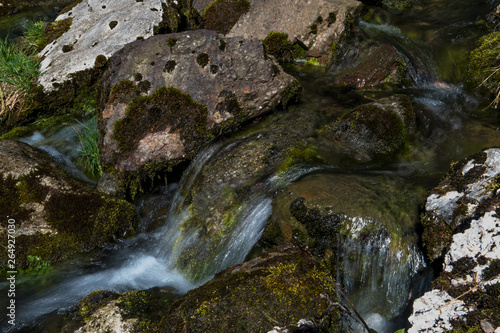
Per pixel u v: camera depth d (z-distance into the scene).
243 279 2.75
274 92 4.38
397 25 6.21
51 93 5.29
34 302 3.26
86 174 4.54
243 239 3.55
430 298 2.25
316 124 4.41
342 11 5.45
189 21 6.11
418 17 6.52
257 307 2.54
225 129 4.29
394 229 3.16
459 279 2.29
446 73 5.36
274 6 5.67
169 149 4.08
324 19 5.47
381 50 5.27
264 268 2.84
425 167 3.89
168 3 6.04
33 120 5.33
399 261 3.11
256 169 3.93
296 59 5.75
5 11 7.83
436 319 2.15
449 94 5.01
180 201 4.07
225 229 3.63
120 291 3.38
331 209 3.24
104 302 3.03
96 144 4.47
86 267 3.66
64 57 5.48
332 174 3.73
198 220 3.77
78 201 3.78
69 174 4.32
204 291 2.75
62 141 4.95
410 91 5.08
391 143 4.10
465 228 2.60
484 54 5.13
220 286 2.74
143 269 3.65
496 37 5.24
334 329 2.54
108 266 3.67
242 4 5.79
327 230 3.21
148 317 2.91
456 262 2.37
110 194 4.02
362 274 3.18
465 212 2.66
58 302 3.24
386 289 3.12
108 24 5.68
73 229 3.72
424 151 4.12
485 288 2.15
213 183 3.94
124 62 4.36
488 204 2.58
